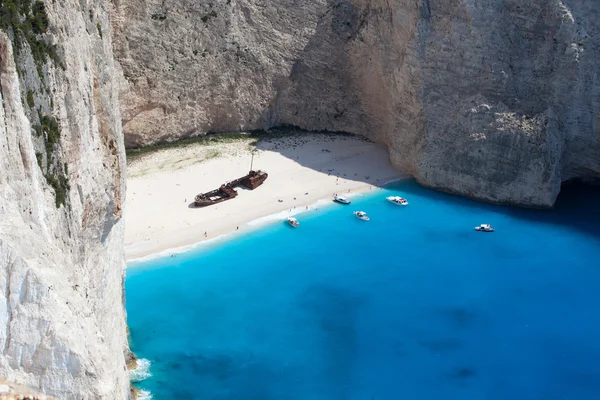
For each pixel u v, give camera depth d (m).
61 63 30.81
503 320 50.44
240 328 49.03
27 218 26.22
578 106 67.31
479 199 67.44
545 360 46.53
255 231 61.69
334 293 53.28
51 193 28.70
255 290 53.53
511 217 64.69
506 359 46.53
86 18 36.44
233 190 67.00
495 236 61.59
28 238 25.70
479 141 67.06
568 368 45.81
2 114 25.50
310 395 42.88
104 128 36.69
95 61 36.81
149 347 46.72
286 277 55.28
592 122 67.44
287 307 51.59
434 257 58.38
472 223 63.72
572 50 66.56
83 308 28.11
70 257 29.41
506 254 58.88
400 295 53.22
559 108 67.50
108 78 39.28
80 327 27.03
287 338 48.12
